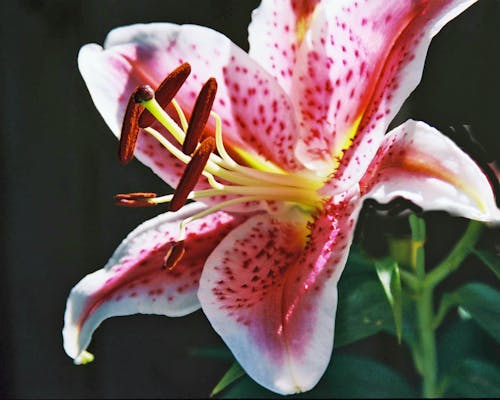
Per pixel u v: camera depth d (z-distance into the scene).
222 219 0.52
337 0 0.48
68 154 0.84
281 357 0.49
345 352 0.78
